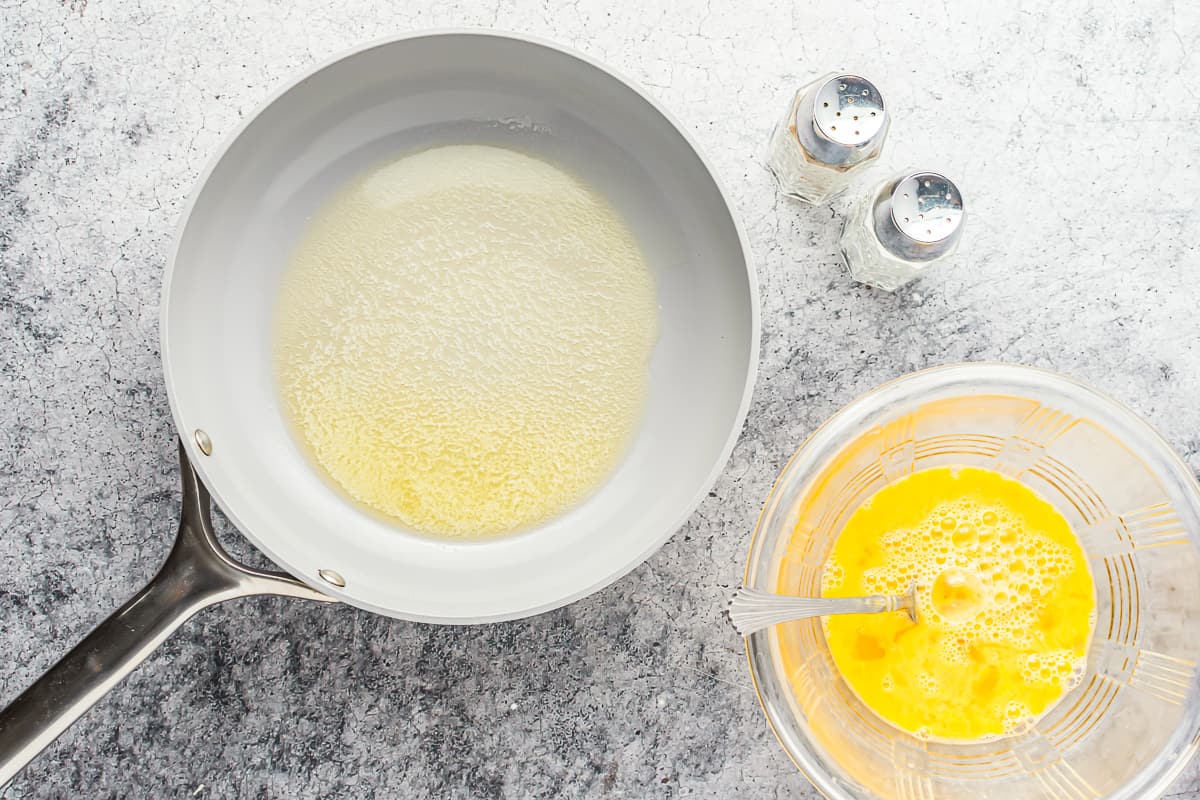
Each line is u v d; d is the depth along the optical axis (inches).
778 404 27.5
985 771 26.8
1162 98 27.6
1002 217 27.5
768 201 27.5
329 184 26.5
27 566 27.2
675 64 27.3
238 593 24.9
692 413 26.4
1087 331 27.6
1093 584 26.8
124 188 27.1
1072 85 27.6
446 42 24.6
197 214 24.9
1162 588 26.5
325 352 26.7
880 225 25.8
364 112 25.9
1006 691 26.9
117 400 27.2
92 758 27.3
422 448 26.8
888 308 27.5
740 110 27.4
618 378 26.9
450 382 26.8
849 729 26.5
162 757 27.4
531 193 26.8
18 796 27.1
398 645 27.6
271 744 27.5
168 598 24.6
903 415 25.8
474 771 27.5
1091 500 26.8
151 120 27.1
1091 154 27.6
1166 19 27.6
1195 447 27.5
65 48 27.1
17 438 27.1
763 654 25.5
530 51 24.7
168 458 27.3
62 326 27.2
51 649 27.2
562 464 26.9
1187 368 27.5
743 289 25.7
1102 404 25.5
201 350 25.7
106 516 27.3
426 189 26.7
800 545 26.1
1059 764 26.7
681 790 27.5
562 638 27.6
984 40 27.5
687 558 27.5
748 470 27.5
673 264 26.7
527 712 27.6
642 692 27.6
